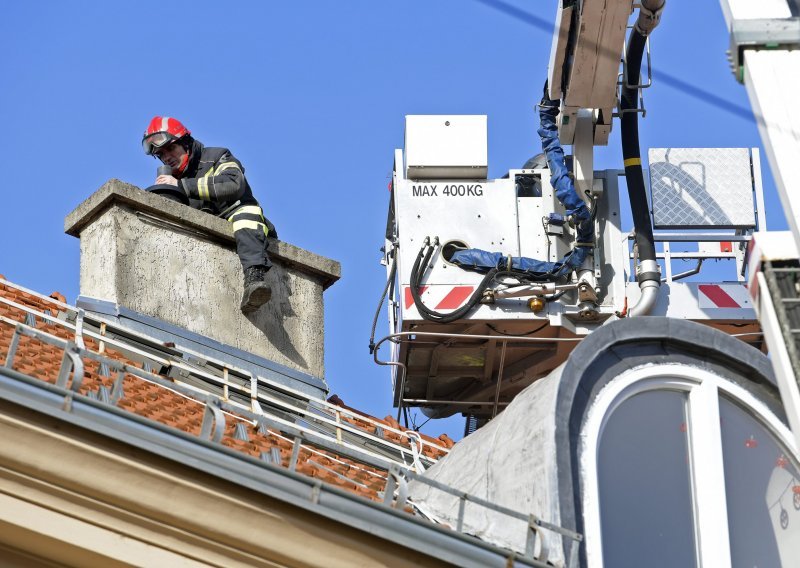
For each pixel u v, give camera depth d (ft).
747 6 43.37
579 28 87.40
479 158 94.79
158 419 58.95
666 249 96.37
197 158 80.94
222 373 73.51
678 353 54.90
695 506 53.06
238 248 78.02
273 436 63.67
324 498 46.01
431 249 93.61
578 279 93.25
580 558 49.96
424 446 74.59
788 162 41.47
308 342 80.23
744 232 97.66
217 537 45.01
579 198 92.58
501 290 92.79
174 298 75.77
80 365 46.14
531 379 97.25
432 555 46.60
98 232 76.07
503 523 52.75
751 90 42.55
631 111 92.22
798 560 52.60
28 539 43.80
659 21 87.97
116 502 44.32
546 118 94.53
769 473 54.03
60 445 44.09
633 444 53.83
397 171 95.76
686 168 96.78
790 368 41.88
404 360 96.73
